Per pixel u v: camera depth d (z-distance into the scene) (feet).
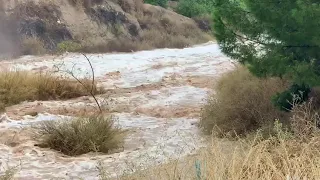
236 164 20.51
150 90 49.49
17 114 38.52
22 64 67.00
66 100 45.50
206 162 20.04
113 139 29.58
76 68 64.80
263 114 30.66
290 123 27.37
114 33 93.45
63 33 85.20
